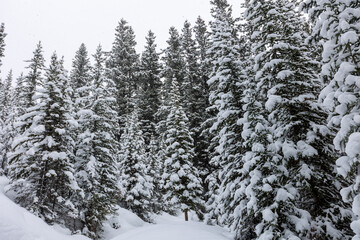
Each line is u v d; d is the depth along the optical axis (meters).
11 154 14.13
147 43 54.59
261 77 12.23
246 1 18.97
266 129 10.73
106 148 19.22
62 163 14.68
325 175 10.22
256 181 10.04
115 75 45.69
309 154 9.71
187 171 23.70
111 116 20.81
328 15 7.55
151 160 33.78
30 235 9.47
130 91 46.62
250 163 10.45
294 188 9.82
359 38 6.75
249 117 11.27
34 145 14.24
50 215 14.14
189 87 35.97
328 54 7.57
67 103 16.12
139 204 26.20
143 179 26.86
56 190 15.09
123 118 38.59
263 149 10.28
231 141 13.68
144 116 43.12
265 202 9.98
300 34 11.90
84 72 46.50
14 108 24.58
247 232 12.12
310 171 9.71
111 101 20.12
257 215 10.95
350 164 6.12
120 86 45.84
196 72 39.16
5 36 30.36
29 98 19.56
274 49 11.59
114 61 52.66
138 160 27.47
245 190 10.34
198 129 30.12
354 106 6.63
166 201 24.41
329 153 10.09
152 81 50.91
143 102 43.00
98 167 18.97
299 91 11.30
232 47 14.98
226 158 14.49
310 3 8.75
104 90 20.34
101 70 20.48
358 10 6.95
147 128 41.19
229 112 13.62
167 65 47.84
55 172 14.56
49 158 14.30
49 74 15.77
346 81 6.47
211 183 21.70
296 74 11.34
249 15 12.63
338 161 6.53
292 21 12.20
